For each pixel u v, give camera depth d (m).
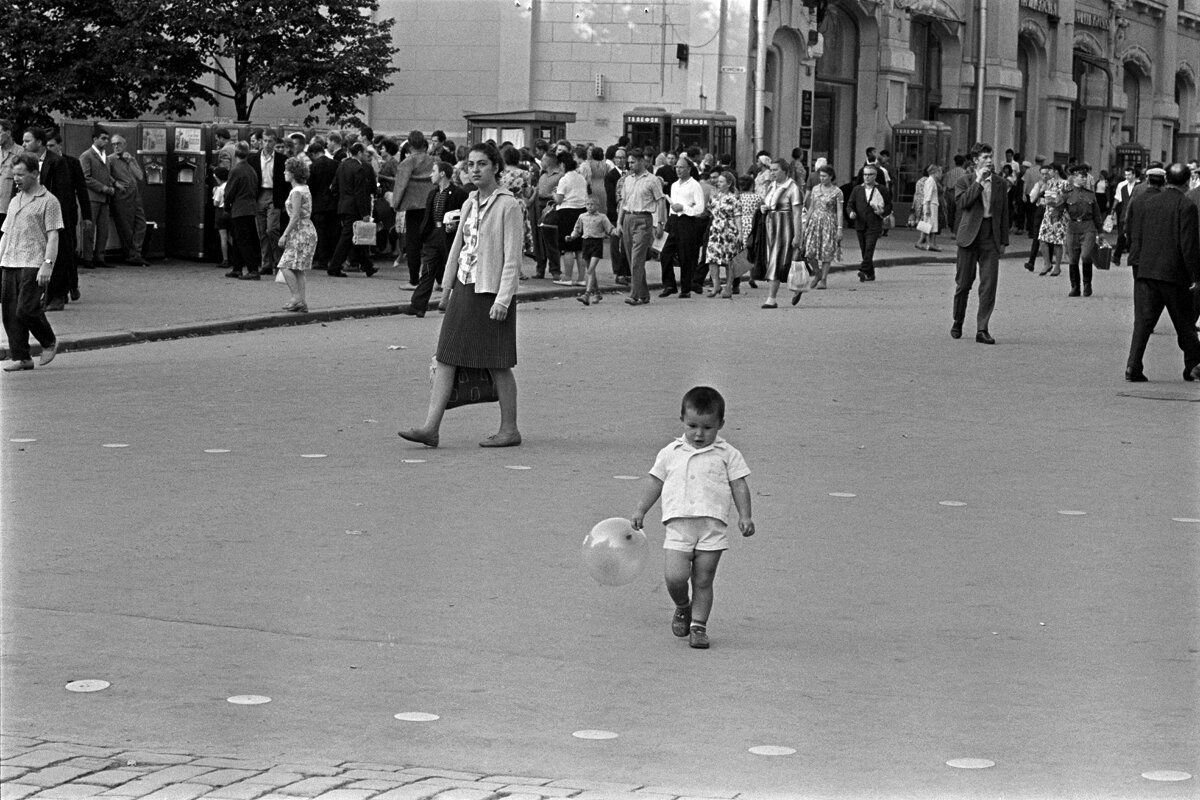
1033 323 26.66
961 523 11.91
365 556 10.67
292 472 13.31
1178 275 19.42
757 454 14.36
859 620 9.45
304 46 41.78
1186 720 7.77
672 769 6.99
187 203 33.03
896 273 39.19
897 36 56.62
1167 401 18.12
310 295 27.80
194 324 23.12
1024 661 8.70
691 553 8.88
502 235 14.42
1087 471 13.93
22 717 7.48
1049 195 38.31
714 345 22.41
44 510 11.77
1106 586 10.25
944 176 54.88
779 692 8.13
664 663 8.60
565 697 8.00
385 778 6.67
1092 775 7.00
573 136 47.94
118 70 41.59
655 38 47.22
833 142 55.69
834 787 6.79
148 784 6.50
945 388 18.70
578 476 13.31
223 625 9.10
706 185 32.88
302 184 24.94
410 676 8.28
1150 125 78.38
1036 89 66.56
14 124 41.25
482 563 10.57
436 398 14.51
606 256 38.75
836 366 20.41
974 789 6.80
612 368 19.81
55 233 19.08
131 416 15.88
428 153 30.55
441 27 48.47
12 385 17.89
